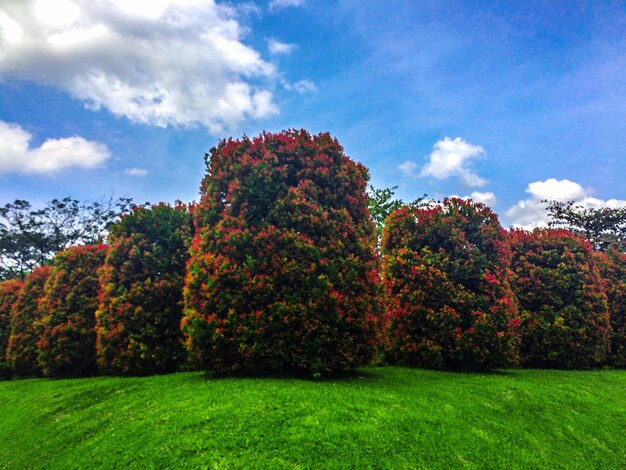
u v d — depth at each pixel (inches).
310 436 163.0
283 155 296.2
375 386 246.2
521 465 176.9
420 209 403.2
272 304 253.3
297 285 259.8
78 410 236.5
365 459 153.6
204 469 146.3
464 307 353.7
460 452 172.9
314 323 252.1
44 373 383.6
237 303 253.8
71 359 367.2
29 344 418.3
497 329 349.4
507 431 205.2
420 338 359.6
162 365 313.9
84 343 368.2
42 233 963.3
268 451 153.7
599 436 230.4
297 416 179.8
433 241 378.6
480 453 176.4
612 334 479.8
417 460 159.6
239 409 185.6
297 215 271.6
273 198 280.2
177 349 319.9
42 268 458.9
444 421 195.3
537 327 432.1
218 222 277.9
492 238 377.4
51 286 396.2
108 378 322.0
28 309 435.5
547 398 266.1
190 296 265.9
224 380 246.4
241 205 277.7
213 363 259.9
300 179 291.7
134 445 170.7
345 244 281.1
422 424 187.2
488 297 358.3
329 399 201.5
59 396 270.4
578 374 391.2
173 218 351.3
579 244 462.0
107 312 323.6
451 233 374.6
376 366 361.7
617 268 534.0
